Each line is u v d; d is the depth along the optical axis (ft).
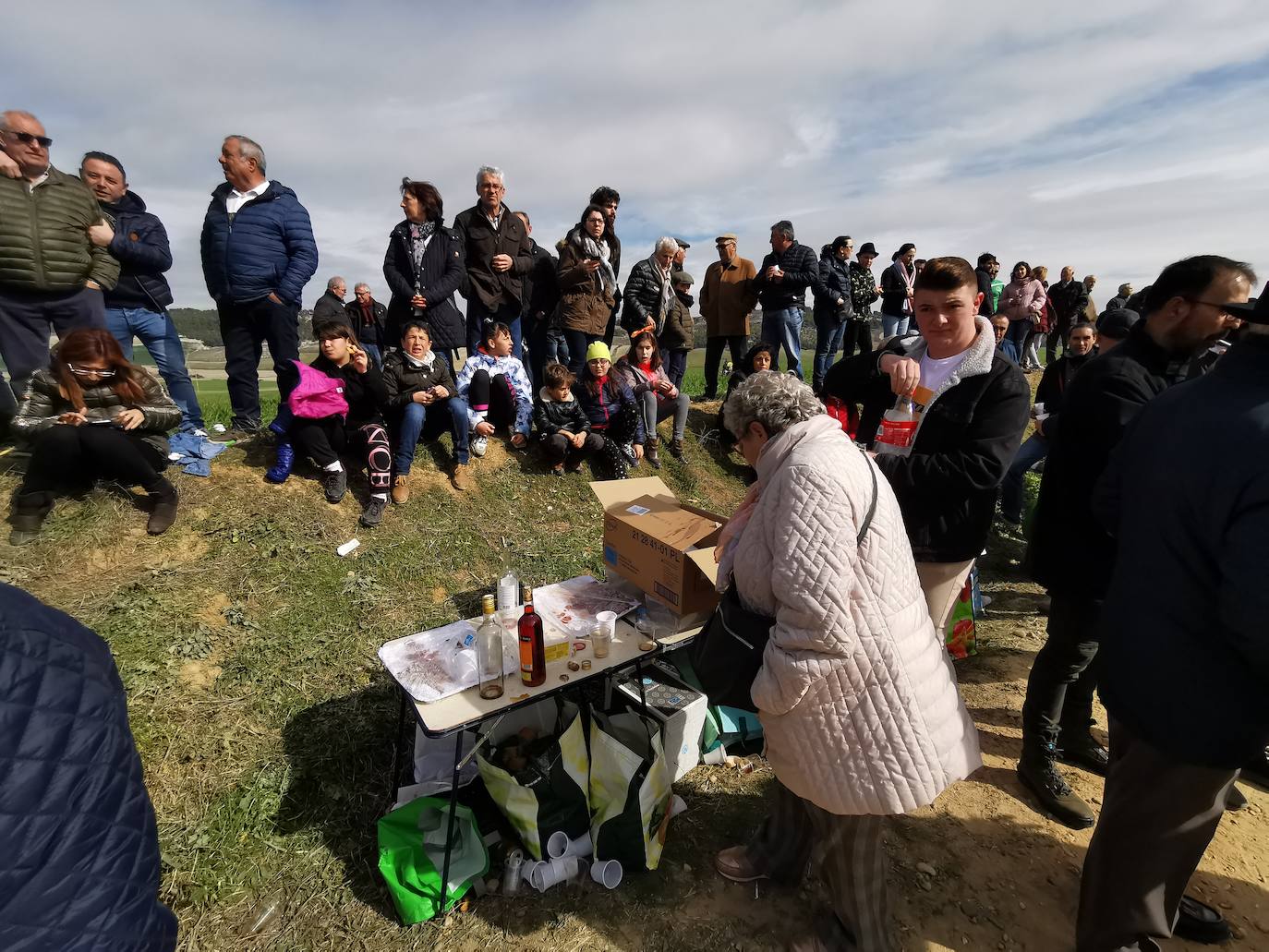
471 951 6.27
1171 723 4.65
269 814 7.38
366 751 8.32
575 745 7.15
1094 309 32.14
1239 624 3.86
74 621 3.32
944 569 7.64
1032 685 8.11
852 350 26.02
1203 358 8.89
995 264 30.19
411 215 14.88
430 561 12.03
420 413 13.10
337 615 10.28
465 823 7.08
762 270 20.85
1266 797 8.34
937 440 7.20
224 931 6.37
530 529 13.91
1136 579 4.83
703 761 8.98
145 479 10.32
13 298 10.82
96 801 2.90
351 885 6.84
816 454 4.89
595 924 6.54
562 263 17.37
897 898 6.86
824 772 5.08
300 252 13.30
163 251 13.00
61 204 10.83
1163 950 6.25
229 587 10.06
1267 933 6.48
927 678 5.05
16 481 10.55
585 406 16.03
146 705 8.05
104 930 2.82
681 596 7.85
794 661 4.71
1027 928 6.57
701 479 18.26
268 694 8.72
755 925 6.55
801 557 4.60
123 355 10.26
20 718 2.72
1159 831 5.09
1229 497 4.02
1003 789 8.43
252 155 12.55
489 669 6.93
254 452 12.67
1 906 2.55
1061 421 7.16
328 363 12.27
